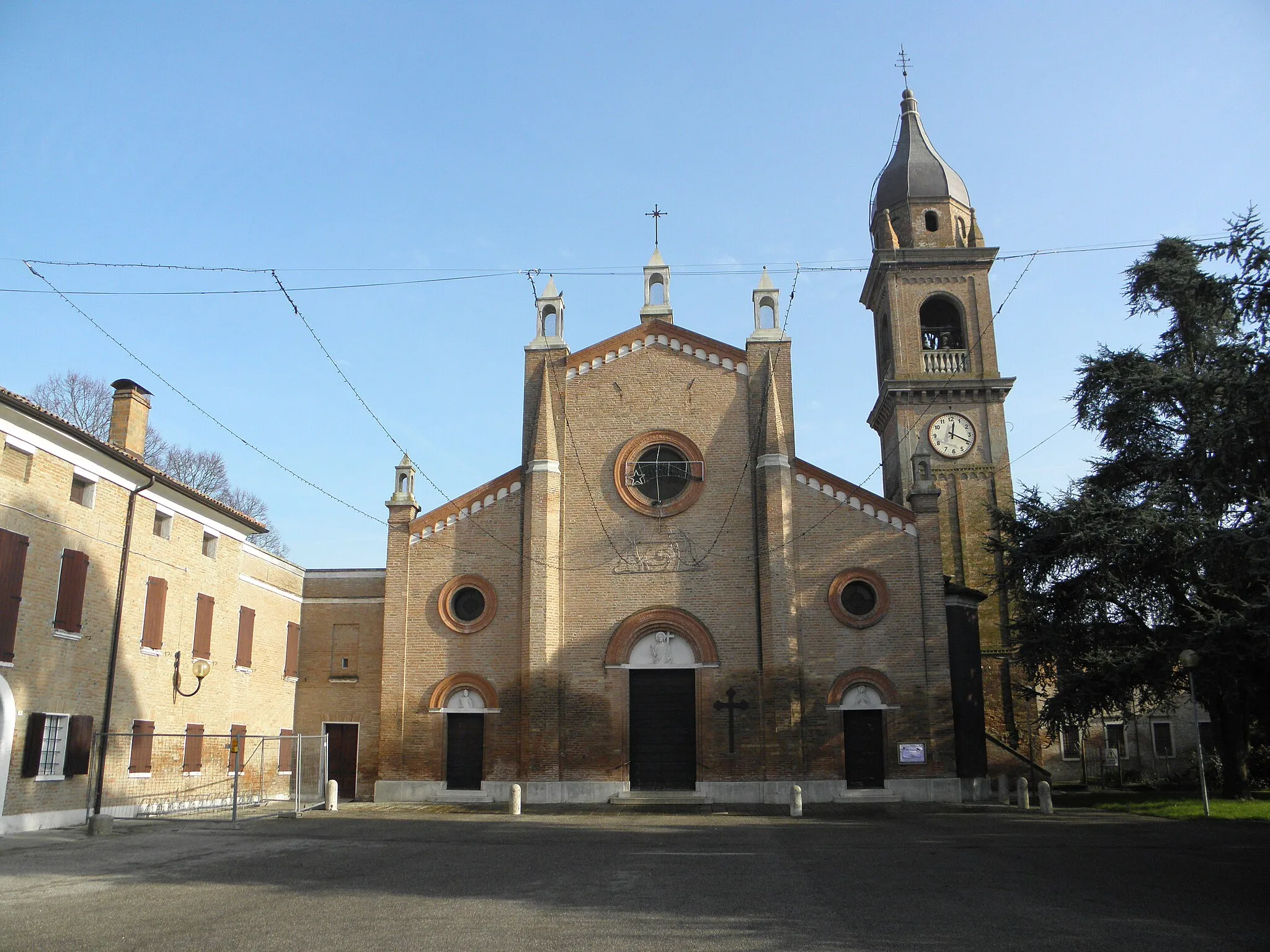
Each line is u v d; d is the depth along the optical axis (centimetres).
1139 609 3434
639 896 1470
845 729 3269
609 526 3447
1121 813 2928
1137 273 3559
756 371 3534
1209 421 2005
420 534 3503
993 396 4459
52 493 2444
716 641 3331
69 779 2473
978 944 1159
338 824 2556
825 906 1398
